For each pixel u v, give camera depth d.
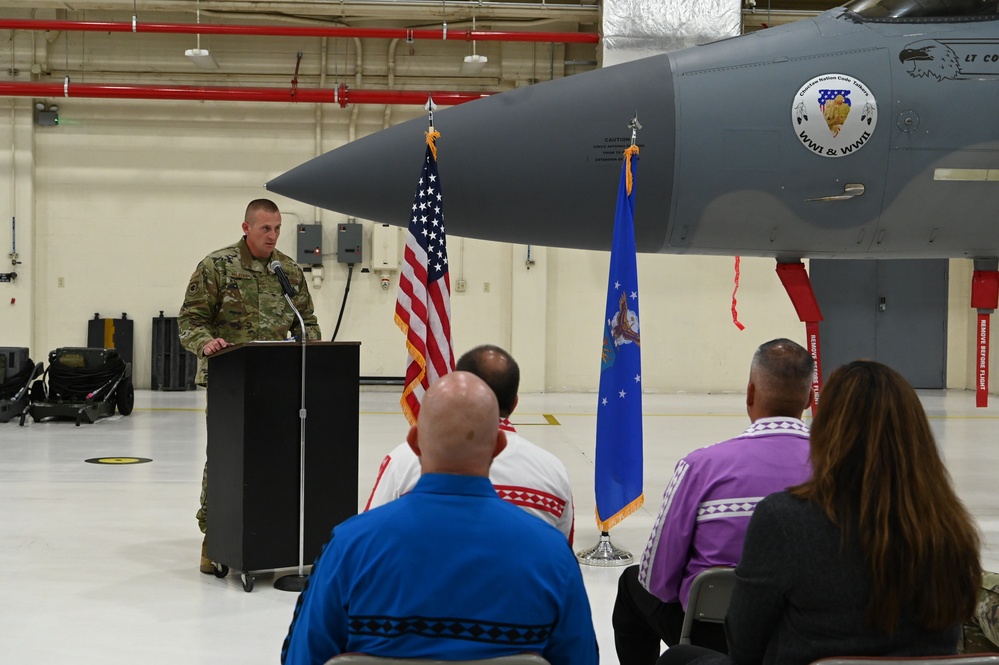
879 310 14.19
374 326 13.32
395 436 9.46
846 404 1.86
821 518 1.81
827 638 1.80
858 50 5.20
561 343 13.66
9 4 11.62
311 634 1.77
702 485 2.65
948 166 5.14
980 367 5.57
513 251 13.31
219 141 13.04
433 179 4.50
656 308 13.66
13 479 7.12
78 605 4.25
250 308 4.89
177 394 12.78
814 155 5.13
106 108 12.93
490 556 1.70
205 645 3.76
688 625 2.54
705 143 5.14
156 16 12.77
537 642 1.73
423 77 13.09
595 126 5.21
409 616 1.70
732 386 13.71
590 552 5.11
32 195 12.82
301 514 4.48
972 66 5.15
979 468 8.12
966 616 1.80
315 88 12.83
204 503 4.86
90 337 12.93
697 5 10.46
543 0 12.47
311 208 13.21
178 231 13.06
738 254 5.56
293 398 4.48
